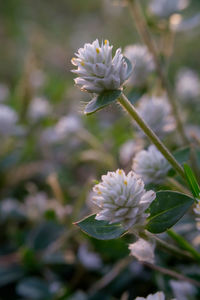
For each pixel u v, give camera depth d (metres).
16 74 0.65
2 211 0.36
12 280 0.32
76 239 0.33
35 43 0.70
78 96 0.57
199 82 0.47
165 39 0.35
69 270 0.33
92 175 0.40
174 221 0.22
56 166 0.44
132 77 0.31
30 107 0.49
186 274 0.28
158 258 0.29
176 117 0.31
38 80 0.53
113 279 0.31
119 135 0.45
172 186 0.26
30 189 0.40
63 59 0.73
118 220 0.22
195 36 0.67
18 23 0.80
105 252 0.30
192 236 0.29
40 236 0.33
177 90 0.40
